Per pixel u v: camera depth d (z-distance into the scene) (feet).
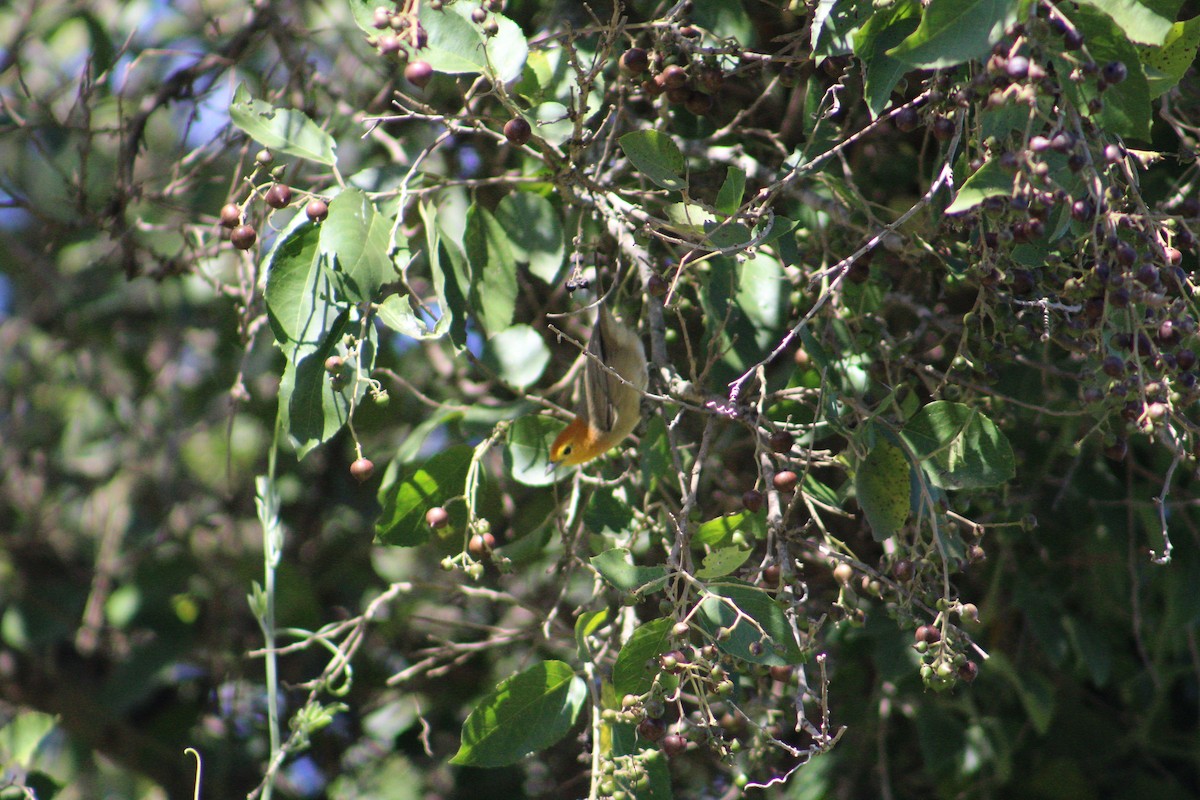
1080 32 14.88
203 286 33.76
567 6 25.03
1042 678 24.43
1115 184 15.81
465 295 19.58
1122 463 24.66
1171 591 23.85
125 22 33.60
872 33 16.26
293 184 24.31
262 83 26.23
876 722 25.38
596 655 20.58
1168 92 18.47
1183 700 27.48
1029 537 25.11
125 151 26.09
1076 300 16.30
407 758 30.01
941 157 18.19
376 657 31.09
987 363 18.57
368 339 17.51
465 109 18.37
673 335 21.84
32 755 26.22
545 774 28.81
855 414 19.19
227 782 30.94
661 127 20.27
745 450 25.31
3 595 35.04
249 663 31.94
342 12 32.42
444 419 22.13
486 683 30.50
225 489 35.09
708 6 20.77
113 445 36.91
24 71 33.30
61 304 35.22
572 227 22.45
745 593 16.92
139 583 33.40
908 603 17.02
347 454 32.94
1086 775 26.89
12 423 36.40
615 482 20.57
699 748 26.05
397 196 20.11
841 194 20.06
